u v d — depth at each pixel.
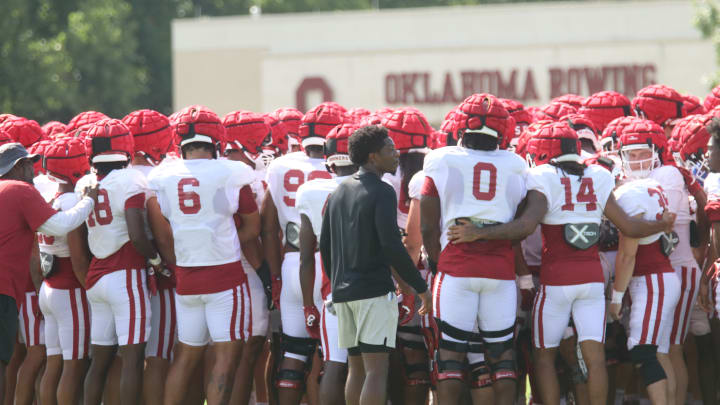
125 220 22.39
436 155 21.30
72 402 23.23
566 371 23.42
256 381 26.67
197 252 22.03
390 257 19.67
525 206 21.50
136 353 22.44
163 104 183.00
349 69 131.62
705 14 100.75
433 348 22.27
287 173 23.53
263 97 135.25
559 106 27.83
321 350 23.19
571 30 123.81
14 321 22.61
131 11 175.38
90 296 22.69
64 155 23.12
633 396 25.22
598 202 21.53
